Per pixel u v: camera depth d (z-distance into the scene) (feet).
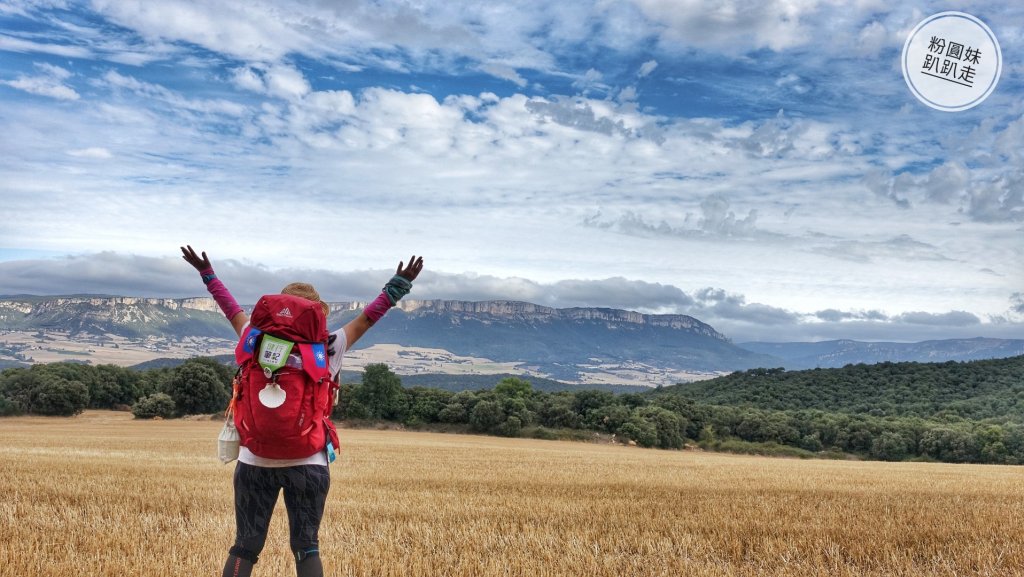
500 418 327.88
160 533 29.14
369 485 61.93
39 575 21.20
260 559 23.47
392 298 15.19
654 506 46.03
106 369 381.40
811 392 444.96
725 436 338.34
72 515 33.45
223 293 15.58
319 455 14.64
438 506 43.29
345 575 22.38
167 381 347.15
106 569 21.86
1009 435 283.59
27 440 156.46
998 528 35.60
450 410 332.60
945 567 25.43
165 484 51.47
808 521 38.70
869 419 326.24
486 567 24.59
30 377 338.13
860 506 47.67
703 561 27.09
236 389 14.44
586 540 30.09
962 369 442.09
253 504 14.46
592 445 301.43
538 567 24.75
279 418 13.64
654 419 323.78
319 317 14.39
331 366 14.61
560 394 379.76
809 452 314.14
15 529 28.60
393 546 27.89
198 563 22.97
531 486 63.62
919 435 309.01
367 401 338.34
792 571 24.98
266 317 14.33
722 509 44.62
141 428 254.27
